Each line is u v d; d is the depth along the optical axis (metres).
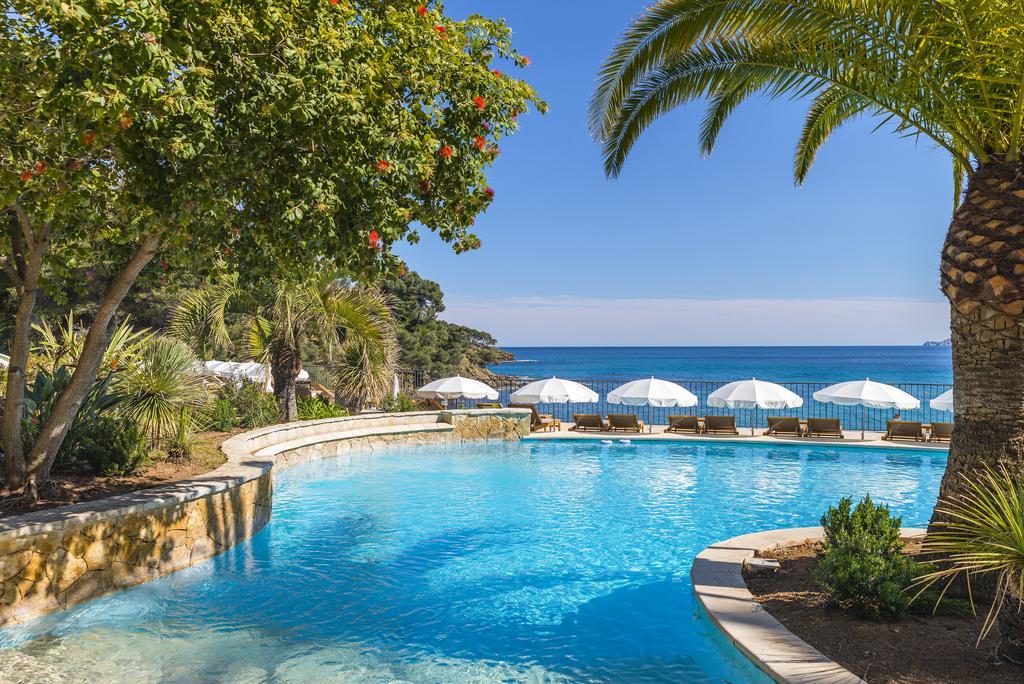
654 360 162.50
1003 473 5.51
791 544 7.90
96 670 5.31
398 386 24.75
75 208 7.29
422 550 9.01
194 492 7.99
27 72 5.69
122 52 4.99
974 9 5.42
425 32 6.75
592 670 5.47
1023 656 4.54
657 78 8.91
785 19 6.59
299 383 26.50
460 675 5.38
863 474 15.33
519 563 8.48
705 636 6.02
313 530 9.98
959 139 6.28
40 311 24.06
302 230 6.19
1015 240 5.62
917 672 4.55
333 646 5.93
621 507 11.72
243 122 5.80
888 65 6.44
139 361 10.52
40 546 6.28
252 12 5.98
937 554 6.19
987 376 5.80
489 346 79.62
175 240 6.49
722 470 15.73
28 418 8.95
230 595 7.18
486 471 15.29
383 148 6.16
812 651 4.91
